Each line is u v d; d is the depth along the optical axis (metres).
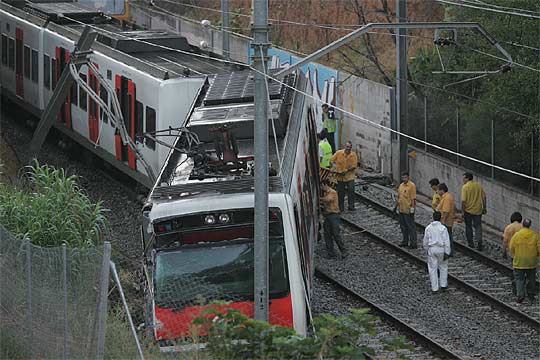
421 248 68.06
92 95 63.84
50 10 90.31
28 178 64.62
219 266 42.31
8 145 79.06
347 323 31.64
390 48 119.00
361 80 90.12
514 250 57.16
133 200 72.94
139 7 143.62
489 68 79.88
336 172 75.31
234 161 46.00
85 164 83.12
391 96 85.75
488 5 73.12
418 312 56.06
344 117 93.62
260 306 40.19
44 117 71.31
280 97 54.44
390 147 86.25
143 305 46.12
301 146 52.78
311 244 53.81
